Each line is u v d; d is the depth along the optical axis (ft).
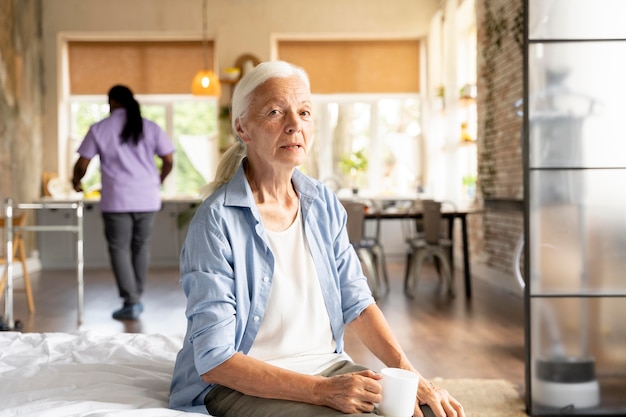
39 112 27.22
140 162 15.61
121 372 5.20
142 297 18.57
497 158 20.72
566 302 8.86
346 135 29.48
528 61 8.84
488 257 22.03
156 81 28.86
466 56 26.09
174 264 26.55
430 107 28.35
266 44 28.27
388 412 4.00
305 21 28.35
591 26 8.86
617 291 8.86
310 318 4.68
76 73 28.76
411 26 28.43
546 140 8.87
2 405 4.40
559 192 8.87
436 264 21.95
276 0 28.27
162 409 4.13
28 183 25.62
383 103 29.58
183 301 17.89
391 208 22.61
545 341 8.84
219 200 4.55
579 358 8.85
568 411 8.80
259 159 4.71
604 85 8.87
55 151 27.89
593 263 8.87
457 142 24.53
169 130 29.43
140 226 15.81
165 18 28.14
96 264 26.40
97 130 15.25
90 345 5.91
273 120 4.53
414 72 29.25
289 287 4.62
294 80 4.60
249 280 4.52
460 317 15.57
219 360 4.14
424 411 4.29
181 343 6.18
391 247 28.12
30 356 5.62
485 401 9.32
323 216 4.96
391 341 4.89
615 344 8.86
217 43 28.17
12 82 24.08
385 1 28.37
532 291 8.84
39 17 27.61
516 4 18.40
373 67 29.25
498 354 12.01
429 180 28.68
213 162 29.35
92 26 28.07
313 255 4.76
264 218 4.72
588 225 8.87
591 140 8.87
